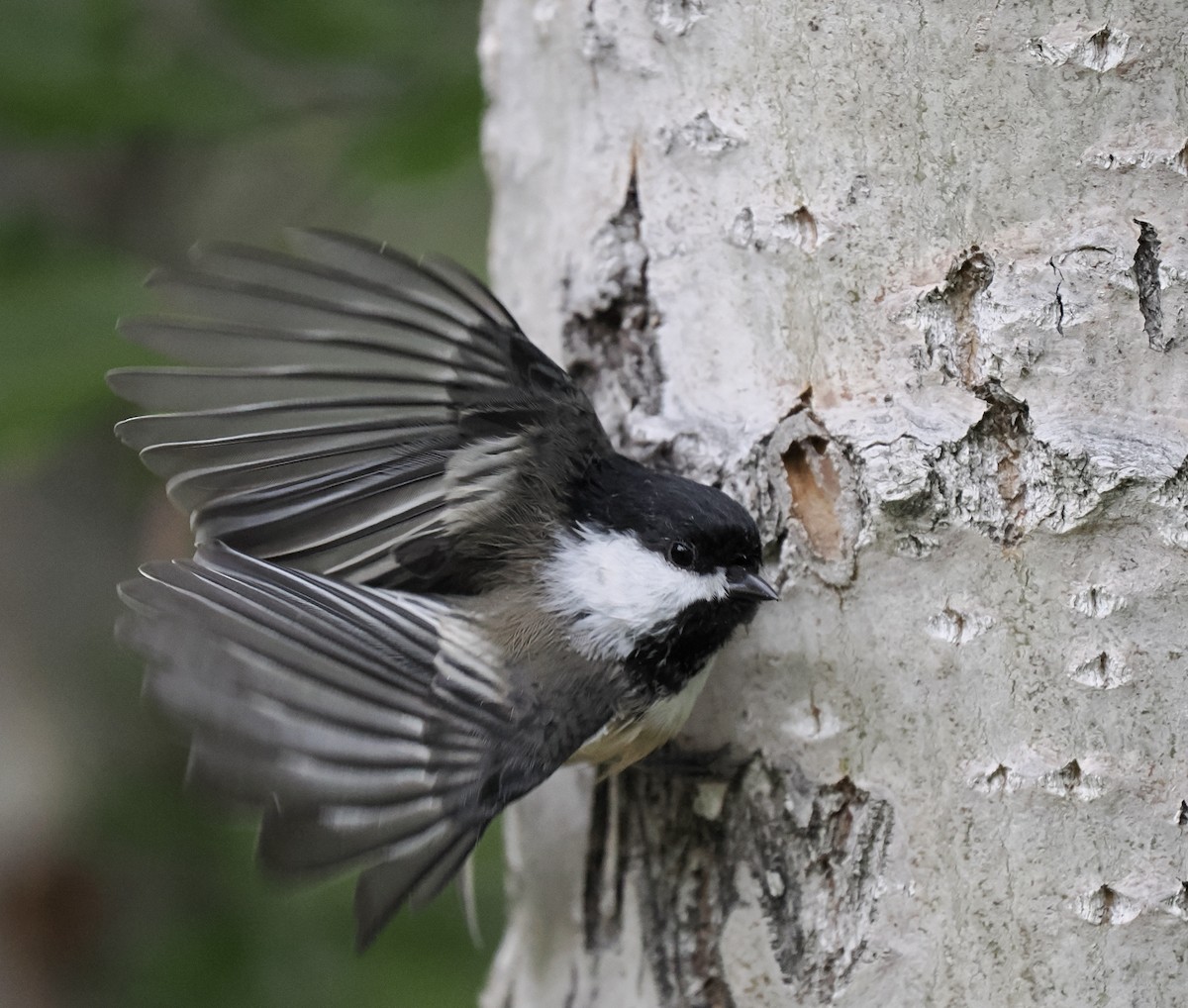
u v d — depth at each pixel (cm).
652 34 538
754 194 518
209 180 1077
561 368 512
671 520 508
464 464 510
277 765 380
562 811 582
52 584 1021
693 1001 536
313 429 493
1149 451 467
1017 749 481
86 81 779
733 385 527
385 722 415
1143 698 470
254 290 455
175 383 479
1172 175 474
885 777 499
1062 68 478
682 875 541
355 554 514
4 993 902
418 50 817
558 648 500
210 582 432
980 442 486
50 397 720
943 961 488
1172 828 468
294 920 882
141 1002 857
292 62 818
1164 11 473
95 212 1072
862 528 497
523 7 609
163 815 931
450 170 783
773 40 511
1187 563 467
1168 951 468
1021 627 481
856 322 500
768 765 521
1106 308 474
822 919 510
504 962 633
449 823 417
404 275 452
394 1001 843
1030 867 479
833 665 507
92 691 996
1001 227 484
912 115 491
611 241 553
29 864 923
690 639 516
